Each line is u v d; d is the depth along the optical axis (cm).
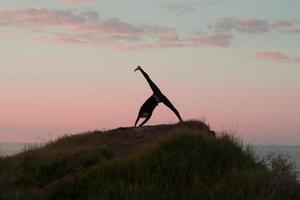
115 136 2592
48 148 2538
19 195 1750
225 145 2041
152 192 1669
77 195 1764
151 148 2027
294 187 1659
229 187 1667
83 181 1845
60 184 1864
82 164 2053
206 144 2033
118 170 1875
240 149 2061
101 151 2230
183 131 2155
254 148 2041
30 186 1894
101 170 1895
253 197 1588
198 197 1636
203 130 2480
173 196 1659
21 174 1994
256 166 1909
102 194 1708
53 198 1770
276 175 1712
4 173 1978
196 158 1916
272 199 1578
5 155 2369
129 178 1816
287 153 1869
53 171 2038
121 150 2303
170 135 2130
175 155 1938
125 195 1678
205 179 1780
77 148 2295
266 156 1941
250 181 1692
